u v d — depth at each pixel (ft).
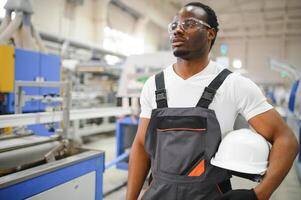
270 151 2.70
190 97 2.84
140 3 23.03
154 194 2.81
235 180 7.47
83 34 22.30
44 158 5.16
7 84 8.58
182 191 2.70
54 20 19.25
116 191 9.62
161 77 3.11
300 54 33.65
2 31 9.69
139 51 30.17
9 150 4.83
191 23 2.82
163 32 35.65
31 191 4.25
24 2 9.62
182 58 2.91
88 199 5.51
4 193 3.84
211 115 2.70
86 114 7.29
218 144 2.76
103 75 20.49
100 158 5.81
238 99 2.76
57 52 18.25
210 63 3.00
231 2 28.14
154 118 2.90
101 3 23.04
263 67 35.32
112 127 18.99
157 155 2.87
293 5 28.78
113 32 26.20
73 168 5.08
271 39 34.99
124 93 10.86
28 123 5.49
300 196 9.46
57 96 6.48
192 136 2.72
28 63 9.41
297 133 11.21
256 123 2.70
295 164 11.42
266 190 2.48
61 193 4.82
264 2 28.30
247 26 34.76
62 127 6.22
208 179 2.68
